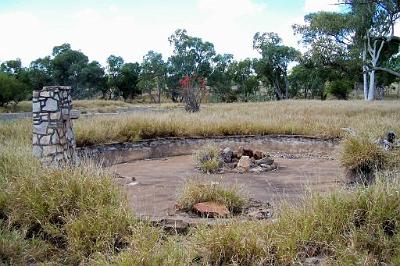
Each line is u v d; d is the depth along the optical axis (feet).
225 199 18.02
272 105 83.56
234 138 44.01
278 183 24.77
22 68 188.75
